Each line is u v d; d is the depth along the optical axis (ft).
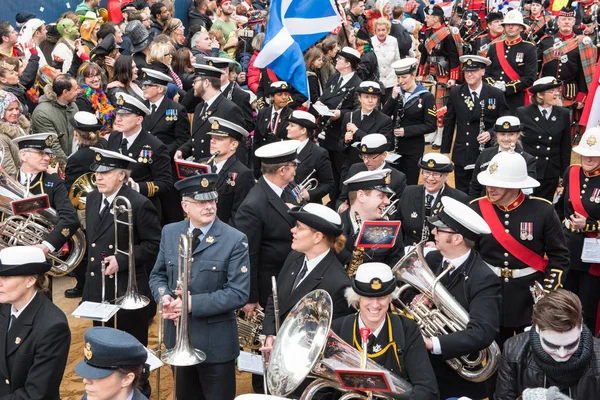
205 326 19.30
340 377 14.96
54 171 25.94
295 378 15.46
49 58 41.86
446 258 18.88
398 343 16.11
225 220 27.09
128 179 25.00
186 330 18.69
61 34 40.75
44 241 24.58
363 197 21.88
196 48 44.88
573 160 50.34
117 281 23.09
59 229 24.84
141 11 46.80
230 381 19.84
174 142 33.06
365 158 28.07
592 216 24.77
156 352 20.61
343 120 35.60
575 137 50.80
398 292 18.34
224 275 19.54
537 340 14.96
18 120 30.58
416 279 18.22
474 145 37.01
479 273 18.49
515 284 21.80
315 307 16.25
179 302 18.66
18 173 26.11
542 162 35.45
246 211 22.79
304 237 18.71
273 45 31.65
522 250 21.68
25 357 17.26
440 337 17.56
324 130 38.40
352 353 15.75
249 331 22.74
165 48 39.17
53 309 17.72
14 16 44.78
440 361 18.54
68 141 33.63
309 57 44.04
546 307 14.32
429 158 25.18
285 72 31.89
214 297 19.02
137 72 39.17
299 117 29.99
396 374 16.06
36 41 38.73
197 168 26.14
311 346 15.67
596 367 14.83
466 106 36.86
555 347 14.42
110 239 23.04
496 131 29.73
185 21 58.95
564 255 21.61
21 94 33.32
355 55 38.68
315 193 29.91
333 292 18.44
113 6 50.42
